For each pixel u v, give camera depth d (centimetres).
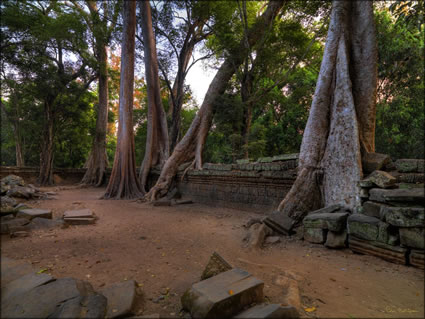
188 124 2233
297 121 1700
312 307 249
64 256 397
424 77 1134
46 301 232
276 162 813
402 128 1367
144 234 567
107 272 337
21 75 1698
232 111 1226
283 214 571
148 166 1466
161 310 244
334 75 650
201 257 408
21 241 475
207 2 1256
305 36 1348
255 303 245
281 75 1487
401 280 316
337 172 561
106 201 1157
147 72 1436
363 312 242
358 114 623
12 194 992
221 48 1314
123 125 1338
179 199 1188
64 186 1938
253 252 438
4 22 1459
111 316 219
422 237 346
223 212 884
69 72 2019
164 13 1490
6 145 2412
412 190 379
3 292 248
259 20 1252
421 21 762
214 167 1077
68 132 2194
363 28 643
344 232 454
